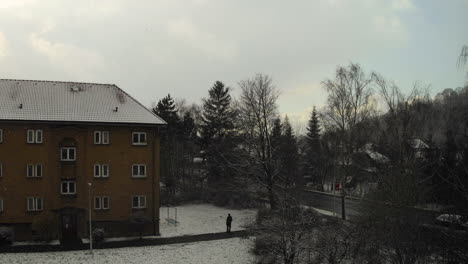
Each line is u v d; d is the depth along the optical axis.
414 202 25.84
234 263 32.34
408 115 46.59
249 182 60.06
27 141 40.41
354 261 25.47
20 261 32.22
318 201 56.00
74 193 41.47
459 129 34.72
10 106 40.56
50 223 38.72
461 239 21.67
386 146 47.81
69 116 41.19
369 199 27.06
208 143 72.19
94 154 42.06
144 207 43.00
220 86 73.06
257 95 54.91
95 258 33.53
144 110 44.72
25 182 40.16
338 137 57.22
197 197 69.50
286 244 27.14
